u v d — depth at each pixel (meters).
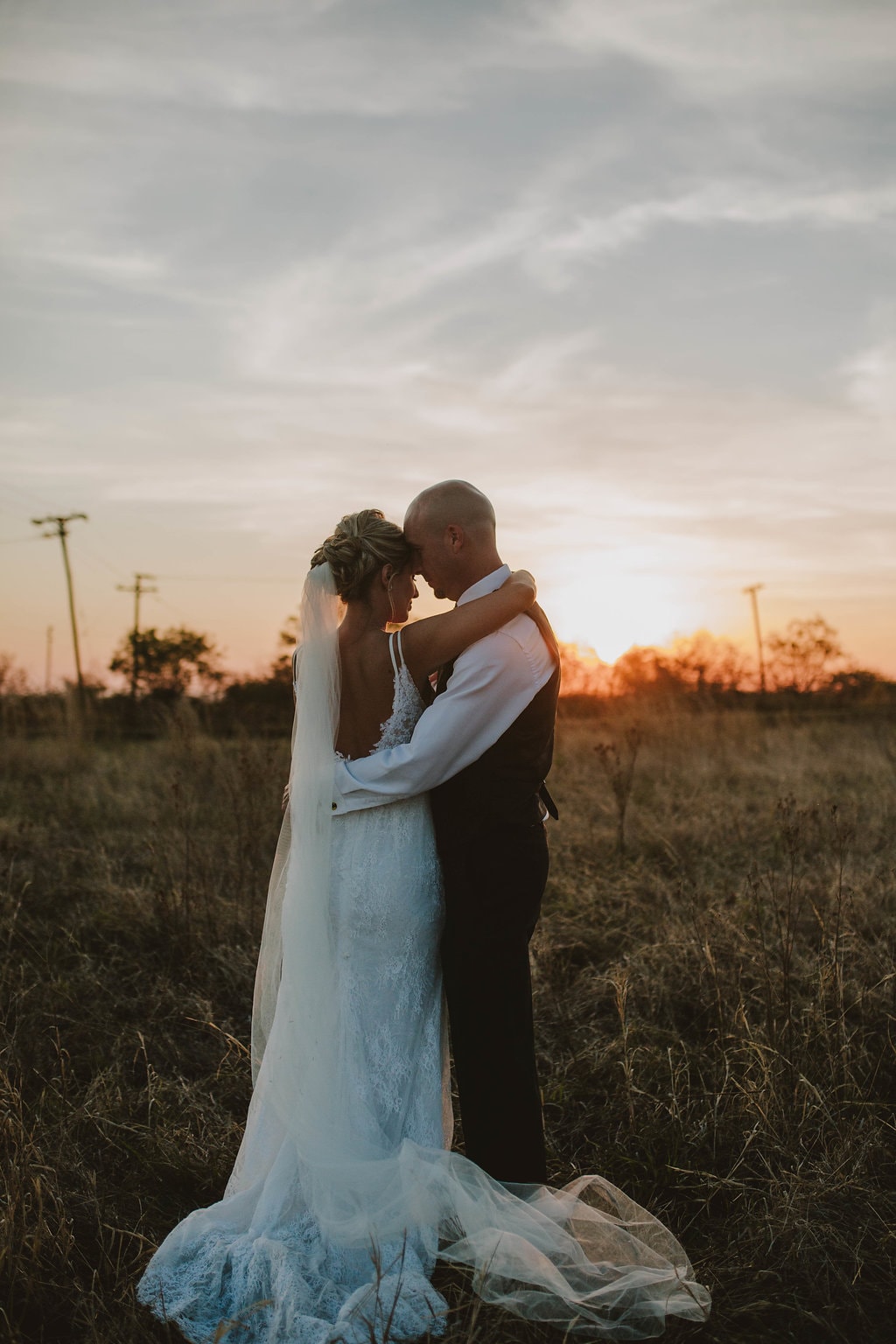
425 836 2.30
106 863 5.41
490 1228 2.10
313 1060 2.18
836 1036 3.12
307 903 2.22
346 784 2.25
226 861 5.32
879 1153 2.62
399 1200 2.11
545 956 4.00
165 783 7.52
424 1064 2.29
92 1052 3.29
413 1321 1.96
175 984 3.95
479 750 2.23
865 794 7.33
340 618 2.37
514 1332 2.02
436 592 2.42
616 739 10.11
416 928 2.27
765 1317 2.09
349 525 2.35
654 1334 2.01
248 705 12.24
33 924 4.50
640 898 4.92
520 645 2.25
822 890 4.76
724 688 15.55
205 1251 2.09
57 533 31.64
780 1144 2.63
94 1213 2.40
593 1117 2.93
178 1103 2.95
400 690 2.27
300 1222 2.16
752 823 6.34
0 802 7.36
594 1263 2.14
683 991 3.72
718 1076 3.04
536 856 2.30
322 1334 1.88
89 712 11.26
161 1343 1.98
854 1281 2.16
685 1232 2.41
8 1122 2.55
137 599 40.16
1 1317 2.01
